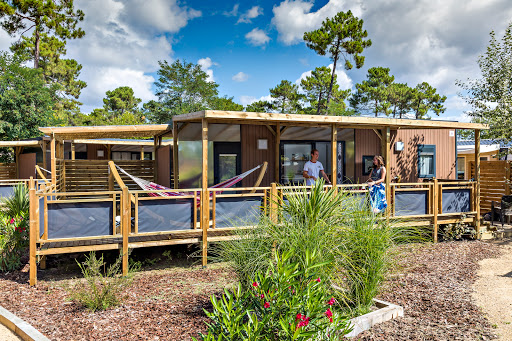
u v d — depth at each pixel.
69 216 5.97
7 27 22.95
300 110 36.78
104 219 6.14
